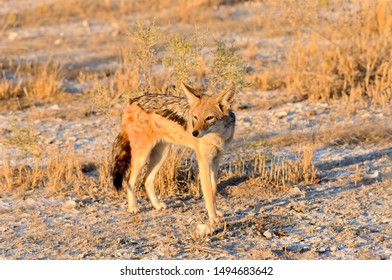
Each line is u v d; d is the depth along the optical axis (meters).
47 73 32.62
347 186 19.53
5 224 17.81
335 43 31.41
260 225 16.92
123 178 19.27
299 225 17.08
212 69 20.97
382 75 28.52
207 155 17.33
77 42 39.06
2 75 32.62
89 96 29.92
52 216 18.31
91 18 44.22
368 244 15.86
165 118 17.97
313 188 19.55
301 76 29.30
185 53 20.64
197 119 16.88
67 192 19.95
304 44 34.34
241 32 38.72
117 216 18.23
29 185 20.48
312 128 24.55
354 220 17.22
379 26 33.81
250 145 22.03
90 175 21.19
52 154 22.48
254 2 43.53
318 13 33.34
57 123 26.66
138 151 18.30
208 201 17.25
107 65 34.09
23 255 15.94
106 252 15.98
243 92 29.22
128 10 44.88
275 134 24.17
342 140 23.16
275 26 34.91
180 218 17.94
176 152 20.55
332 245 15.89
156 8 45.16
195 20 41.28
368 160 21.45
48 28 42.44
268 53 34.53
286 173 20.12
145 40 21.56
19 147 23.23
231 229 16.97
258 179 19.98
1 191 20.12
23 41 39.50
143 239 16.67
